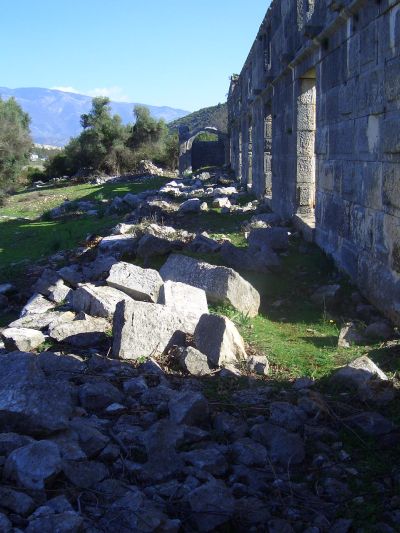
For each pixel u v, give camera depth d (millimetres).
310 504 3994
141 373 6031
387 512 3891
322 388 5848
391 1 7328
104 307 7910
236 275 8328
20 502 3699
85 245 13797
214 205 18453
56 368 5988
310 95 13602
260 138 20578
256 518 3775
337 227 10227
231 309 8156
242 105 28266
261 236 11750
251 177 24891
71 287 10133
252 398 5469
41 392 4742
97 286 9211
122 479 4176
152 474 4191
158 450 4371
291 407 5117
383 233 7863
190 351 6199
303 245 11906
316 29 11055
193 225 15664
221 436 4793
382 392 5508
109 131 51844
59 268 12336
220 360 6273
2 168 43750
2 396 4617
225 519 3713
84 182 46500
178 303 7410
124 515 3561
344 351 6941
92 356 6348
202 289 8281
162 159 54250
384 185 7777
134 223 15727
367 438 4871
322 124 11305
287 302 9078
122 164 53094
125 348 6500
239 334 6801
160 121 54562
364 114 8602
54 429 4465
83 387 5344
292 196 14352
